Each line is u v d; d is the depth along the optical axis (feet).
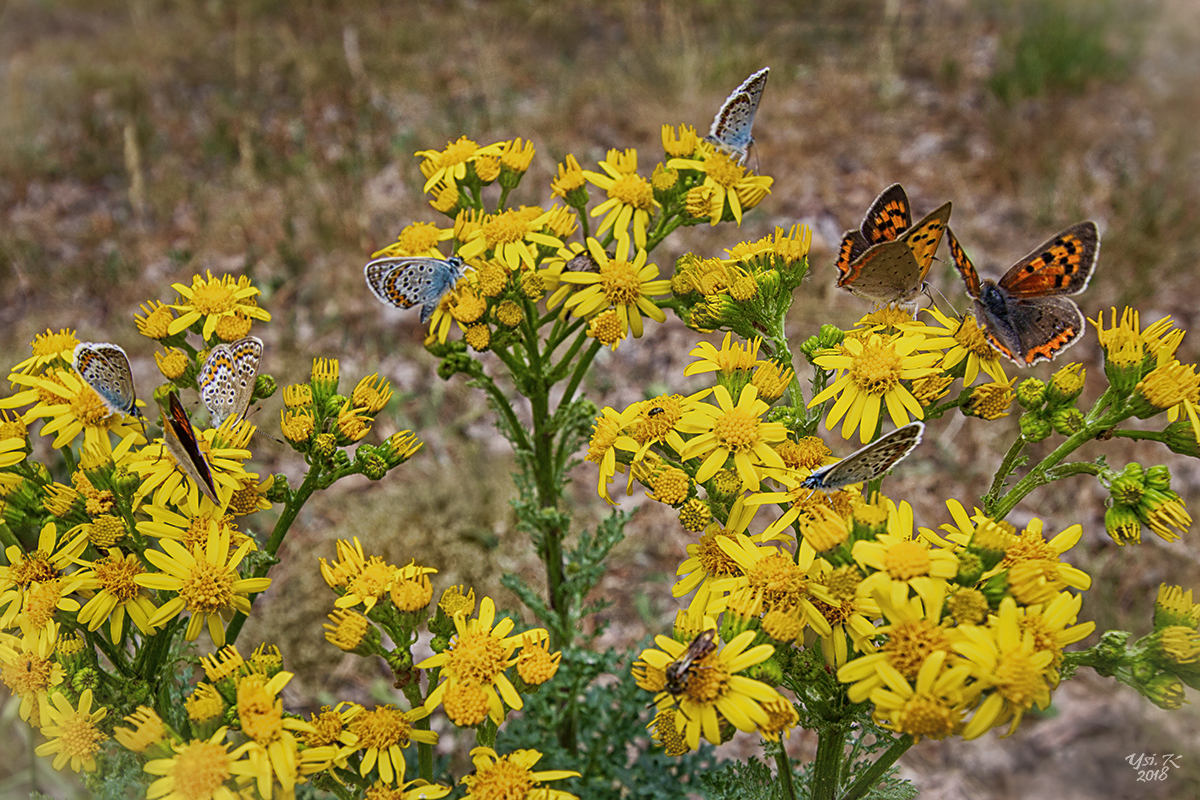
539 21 31.86
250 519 15.66
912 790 7.34
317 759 6.17
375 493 16.24
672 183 9.29
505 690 6.51
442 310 9.30
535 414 10.05
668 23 30.07
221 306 8.55
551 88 27.78
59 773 11.28
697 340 19.07
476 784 6.39
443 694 6.53
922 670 5.57
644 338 19.20
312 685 13.67
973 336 7.37
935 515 16.24
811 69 28.68
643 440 7.32
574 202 9.64
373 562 7.02
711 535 6.98
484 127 25.34
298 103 27.81
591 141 24.75
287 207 22.53
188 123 27.25
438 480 15.94
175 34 32.12
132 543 7.08
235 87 28.96
